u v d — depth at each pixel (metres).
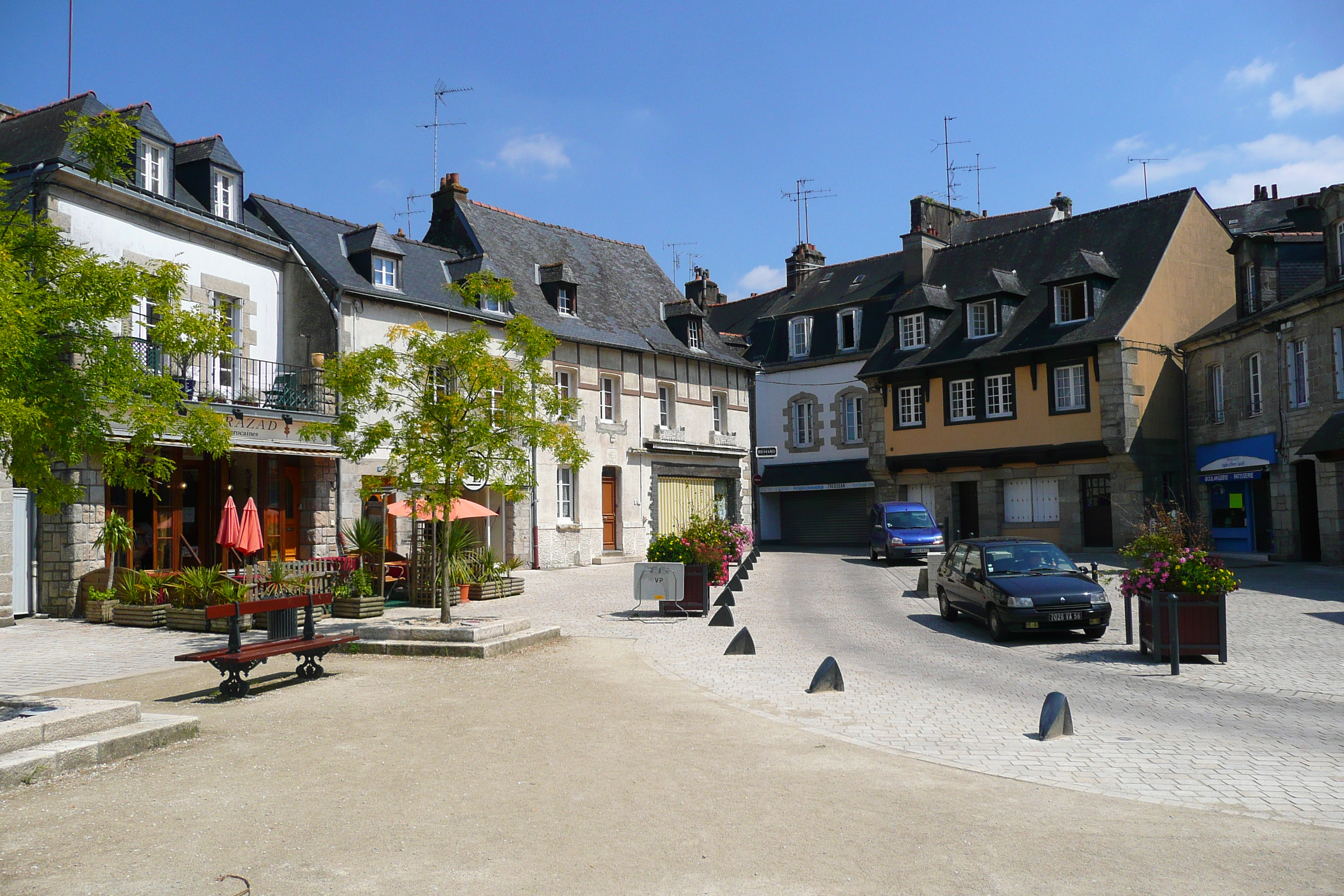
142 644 12.30
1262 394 23.48
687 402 30.80
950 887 4.38
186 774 6.18
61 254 7.26
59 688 9.33
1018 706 8.45
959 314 32.12
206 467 18.06
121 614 14.16
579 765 6.41
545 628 12.83
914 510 26.44
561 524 25.70
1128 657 11.24
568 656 11.23
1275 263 23.80
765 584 20.81
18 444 6.57
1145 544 11.27
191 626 13.66
